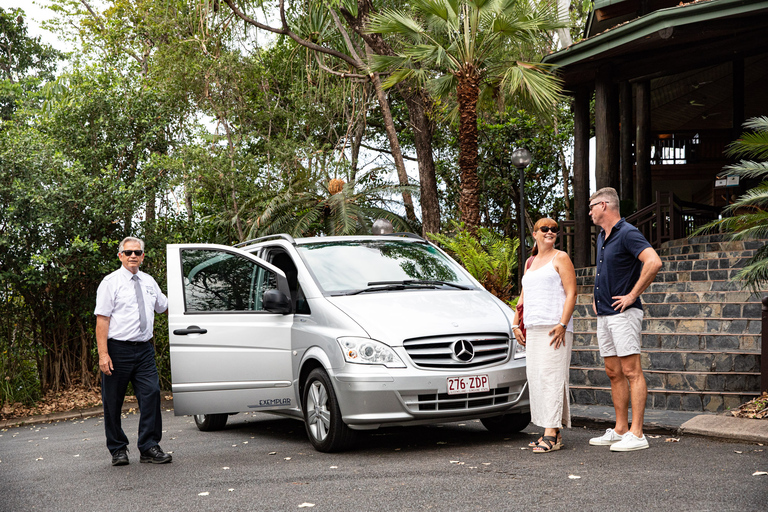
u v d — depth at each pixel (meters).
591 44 13.40
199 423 8.73
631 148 17.05
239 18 20.33
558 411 5.87
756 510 3.93
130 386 14.05
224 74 20.56
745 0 11.33
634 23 12.36
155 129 14.68
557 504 4.20
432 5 13.88
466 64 14.31
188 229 15.13
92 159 14.30
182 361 6.80
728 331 8.80
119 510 4.63
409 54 14.73
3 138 13.12
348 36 22.30
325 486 4.97
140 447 6.41
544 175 25.59
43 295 13.40
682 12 11.78
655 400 7.59
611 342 5.97
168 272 6.96
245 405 6.93
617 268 5.82
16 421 11.77
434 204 21.69
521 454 5.82
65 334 13.63
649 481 4.66
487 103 17.05
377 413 5.85
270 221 19.72
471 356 6.03
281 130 24.98
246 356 6.92
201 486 5.22
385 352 5.90
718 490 4.37
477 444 6.45
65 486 5.57
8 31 31.98
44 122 14.34
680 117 21.98
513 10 14.05
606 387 8.09
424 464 5.57
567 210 24.52
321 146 26.53
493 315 6.50
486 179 25.00
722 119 22.19
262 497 4.75
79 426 10.79
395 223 21.17
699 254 11.70
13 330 13.33
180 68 19.73
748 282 7.02
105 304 6.27
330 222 19.92
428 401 5.84
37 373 13.75
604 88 14.48
